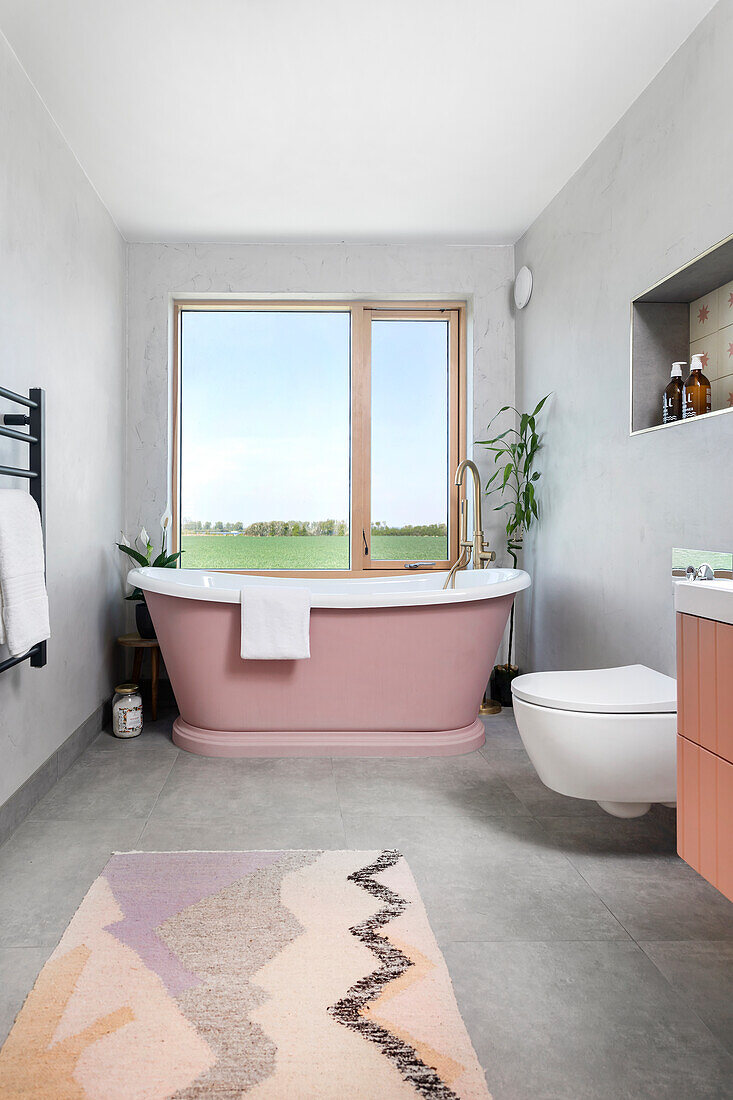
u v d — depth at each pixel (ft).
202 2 6.82
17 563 6.76
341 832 7.39
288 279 12.79
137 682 11.27
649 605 8.23
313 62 7.74
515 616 13.17
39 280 8.30
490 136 9.27
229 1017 4.59
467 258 12.98
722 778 4.42
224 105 8.51
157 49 7.49
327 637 9.69
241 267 12.74
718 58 6.79
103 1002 4.72
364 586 12.09
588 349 9.80
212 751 9.85
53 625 8.82
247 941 5.42
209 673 9.80
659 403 8.30
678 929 5.67
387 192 10.83
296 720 9.93
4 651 7.27
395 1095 3.98
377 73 7.94
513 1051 4.35
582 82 8.11
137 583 10.01
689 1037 4.48
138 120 8.80
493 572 11.47
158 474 12.68
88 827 7.50
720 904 6.06
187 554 13.41
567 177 10.39
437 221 11.93
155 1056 4.25
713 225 6.91
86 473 10.21
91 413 10.46
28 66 7.74
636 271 8.43
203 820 7.68
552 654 11.28
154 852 6.88
